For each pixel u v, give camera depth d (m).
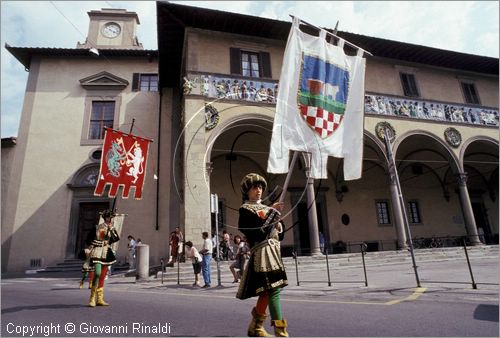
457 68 20.33
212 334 3.40
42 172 16.95
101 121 18.42
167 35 16.09
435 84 19.52
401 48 18.23
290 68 4.82
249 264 2.68
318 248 13.77
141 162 13.86
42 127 17.64
